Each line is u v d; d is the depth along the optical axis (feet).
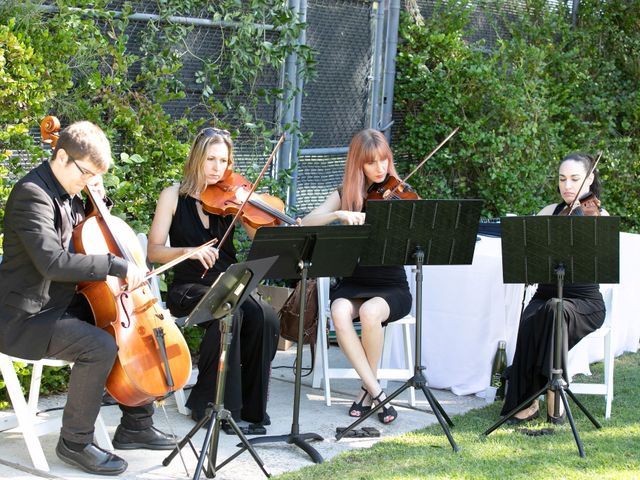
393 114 24.14
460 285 16.02
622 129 28.86
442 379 16.40
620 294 18.56
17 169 14.79
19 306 11.21
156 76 16.90
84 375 11.37
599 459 12.70
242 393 13.96
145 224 16.47
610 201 27.94
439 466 12.24
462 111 23.80
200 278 14.12
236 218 13.74
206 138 14.16
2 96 14.20
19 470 11.73
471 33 24.63
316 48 21.66
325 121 22.39
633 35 28.66
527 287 15.97
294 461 12.55
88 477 11.57
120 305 11.53
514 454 12.87
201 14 18.45
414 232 13.39
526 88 24.53
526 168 24.26
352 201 15.17
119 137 16.49
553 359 13.91
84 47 15.44
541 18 26.91
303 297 12.73
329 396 15.34
